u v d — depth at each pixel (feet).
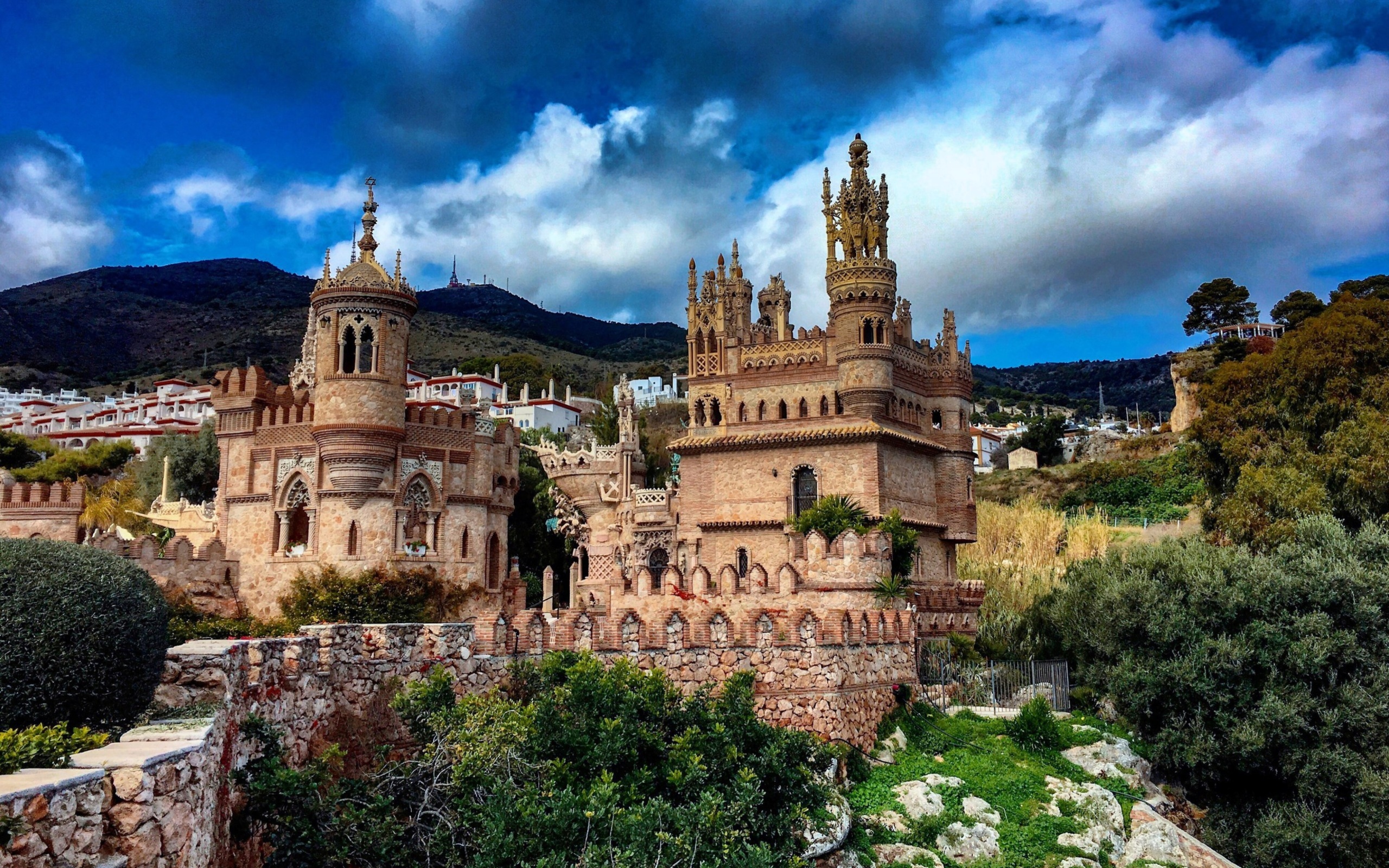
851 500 180.65
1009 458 482.69
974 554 258.78
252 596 179.01
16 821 38.50
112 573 59.41
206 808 57.31
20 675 52.90
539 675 97.35
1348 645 141.28
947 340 206.90
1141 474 390.42
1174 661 144.77
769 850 72.23
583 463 246.88
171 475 316.19
